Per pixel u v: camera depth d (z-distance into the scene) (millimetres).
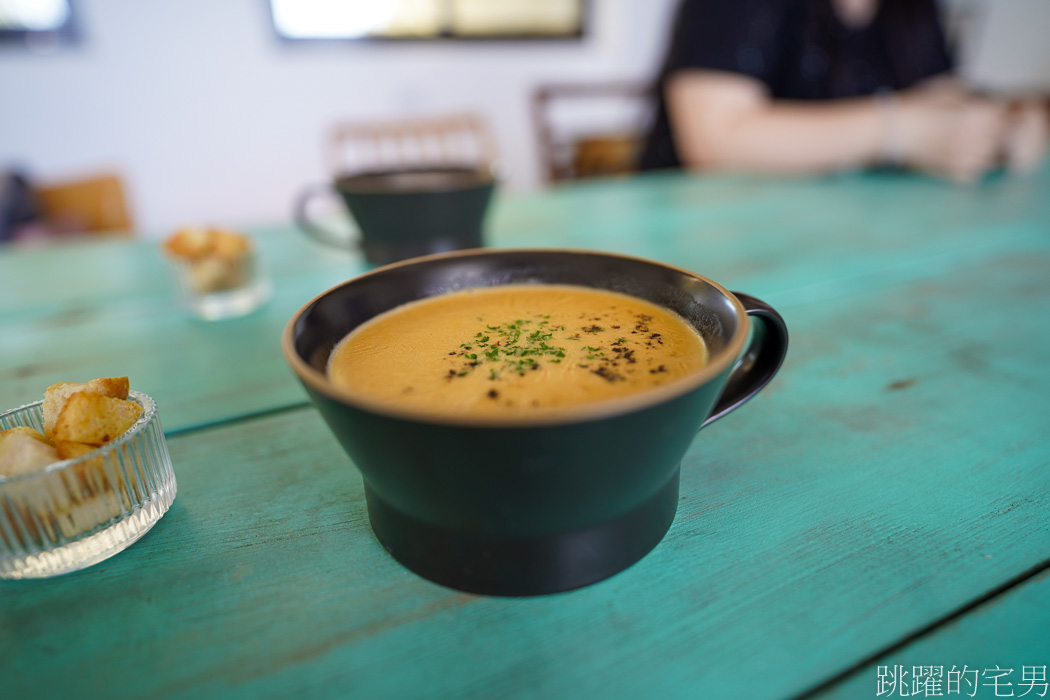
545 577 189
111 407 211
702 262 492
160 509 226
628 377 210
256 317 423
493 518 173
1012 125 773
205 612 191
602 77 1955
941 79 1130
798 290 431
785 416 284
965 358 332
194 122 1572
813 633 181
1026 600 188
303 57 1628
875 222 592
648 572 201
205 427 290
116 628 187
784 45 1010
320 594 196
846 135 822
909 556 204
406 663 175
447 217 427
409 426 149
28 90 1405
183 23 1492
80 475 198
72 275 526
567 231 583
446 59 1765
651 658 175
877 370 322
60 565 202
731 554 207
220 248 422
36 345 388
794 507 228
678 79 979
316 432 283
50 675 174
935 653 174
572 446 151
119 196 1314
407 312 263
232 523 227
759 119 892
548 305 269
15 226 1182
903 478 241
